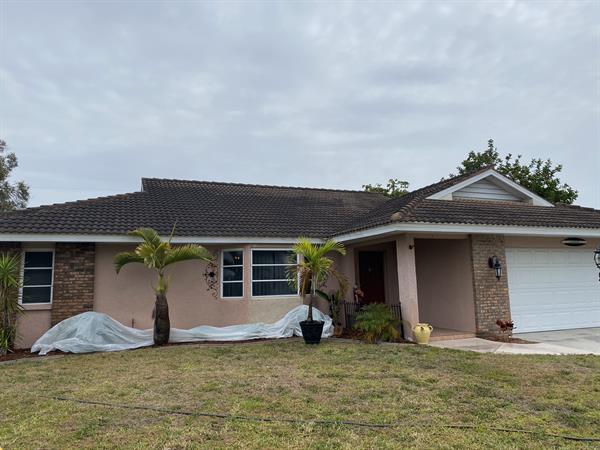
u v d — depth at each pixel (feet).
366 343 38.42
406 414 18.71
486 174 47.88
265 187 68.28
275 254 47.34
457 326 43.47
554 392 21.72
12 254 38.14
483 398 20.89
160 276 39.04
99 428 17.30
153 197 54.08
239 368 28.32
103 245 41.98
